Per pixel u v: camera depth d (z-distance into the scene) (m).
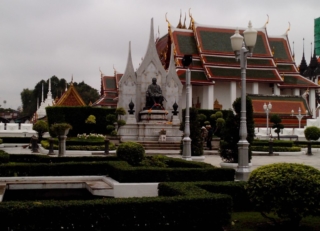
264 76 74.56
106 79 80.06
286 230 9.71
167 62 73.69
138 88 45.22
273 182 9.37
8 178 14.77
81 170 15.72
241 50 15.24
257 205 9.77
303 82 77.94
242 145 14.62
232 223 10.23
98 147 31.88
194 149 25.20
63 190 14.70
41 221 8.43
